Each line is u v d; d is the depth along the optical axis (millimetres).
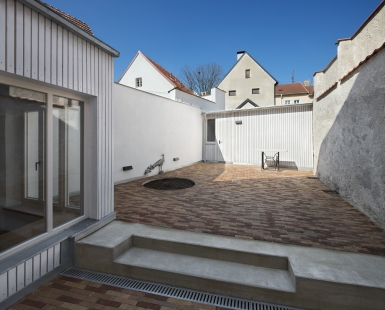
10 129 2383
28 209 2557
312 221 3559
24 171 2535
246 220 3596
